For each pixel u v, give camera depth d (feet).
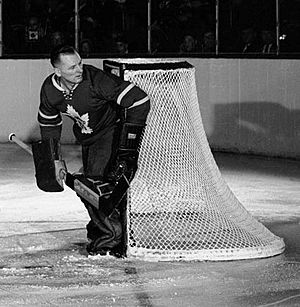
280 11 43.34
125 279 19.49
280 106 41.24
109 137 20.85
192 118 22.81
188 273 20.03
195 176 22.75
